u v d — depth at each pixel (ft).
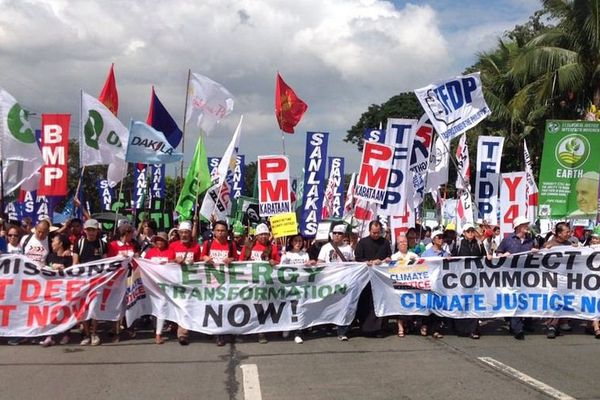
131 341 29.91
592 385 21.81
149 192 60.13
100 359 25.89
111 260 29.40
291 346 28.96
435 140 47.09
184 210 40.98
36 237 30.55
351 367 24.59
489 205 46.09
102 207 67.62
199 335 31.63
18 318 28.60
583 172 39.81
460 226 48.67
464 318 31.55
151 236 42.50
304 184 45.73
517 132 98.22
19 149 34.78
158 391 21.21
